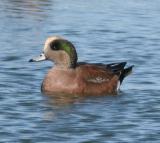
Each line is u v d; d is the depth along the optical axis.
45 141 14.61
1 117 16.16
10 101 17.48
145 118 16.36
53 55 18.84
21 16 31.22
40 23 29.72
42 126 15.59
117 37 26.98
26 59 22.56
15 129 15.32
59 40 18.86
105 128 15.55
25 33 27.48
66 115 16.52
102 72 19.00
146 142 14.72
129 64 22.45
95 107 17.27
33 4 33.97
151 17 31.70
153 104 17.59
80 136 14.97
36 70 20.94
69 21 30.20
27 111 16.73
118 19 30.97
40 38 26.64
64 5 34.28
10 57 22.80
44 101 17.67
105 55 23.73
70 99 18.03
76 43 25.67
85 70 18.86
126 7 34.12
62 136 14.94
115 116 16.50
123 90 19.16
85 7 33.91
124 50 24.56
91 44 25.50
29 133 15.08
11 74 20.28
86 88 18.66
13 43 25.39
